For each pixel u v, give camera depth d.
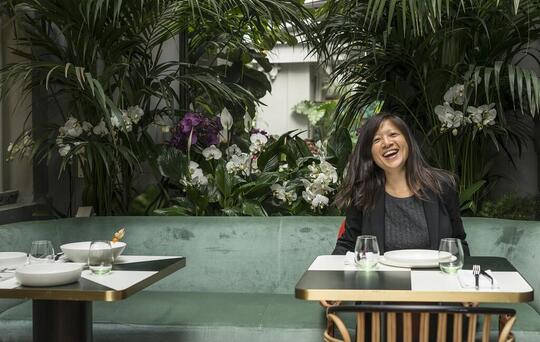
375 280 2.18
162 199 4.08
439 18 3.20
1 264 2.53
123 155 3.62
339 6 3.64
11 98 4.17
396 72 3.86
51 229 3.53
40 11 3.60
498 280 2.19
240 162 3.96
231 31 4.04
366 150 2.85
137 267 2.57
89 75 3.25
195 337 2.91
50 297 2.16
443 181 2.86
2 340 3.04
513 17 3.43
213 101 4.25
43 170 4.27
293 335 2.86
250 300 3.31
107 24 3.70
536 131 3.99
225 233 3.56
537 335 2.74
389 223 2.84
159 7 3.71
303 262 3.48
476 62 3.64
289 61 6.41
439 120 3.62
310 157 3.99
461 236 2.91
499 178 4.14
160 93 4.09
